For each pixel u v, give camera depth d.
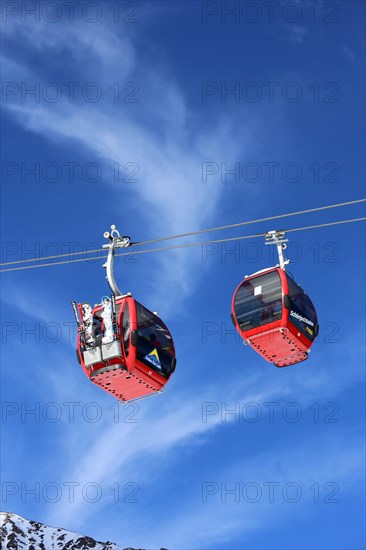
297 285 29.62
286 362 30.09
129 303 27.38
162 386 27.98
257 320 28.91
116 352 26.67
